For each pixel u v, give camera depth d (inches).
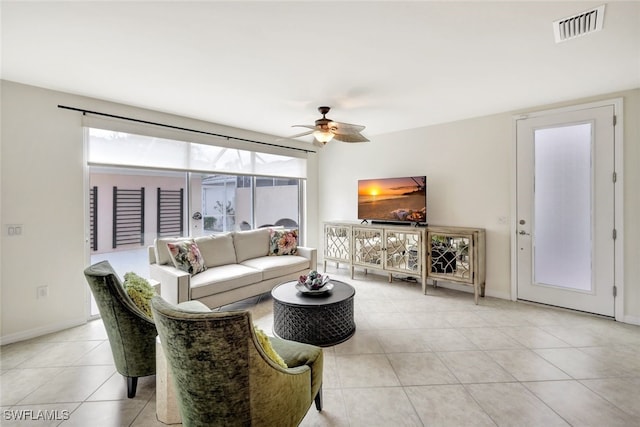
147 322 72.2
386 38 76.9
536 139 133.0
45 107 108.3
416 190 158.7
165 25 70.8
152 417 66.6
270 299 146.3
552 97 121.2
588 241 122.0
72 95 114.2
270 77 100.4
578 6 64.4
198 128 150.8
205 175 160.1
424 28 72.4
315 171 217.2
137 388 77.5
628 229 114.0
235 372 44.3
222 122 156.1
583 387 75.8
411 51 83.5
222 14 66.6
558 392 73.9
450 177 158.4
